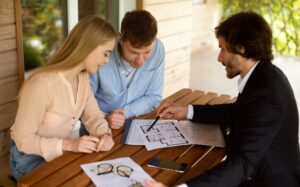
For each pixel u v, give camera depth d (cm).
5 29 223
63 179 134
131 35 172
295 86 499
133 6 333
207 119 187
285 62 607
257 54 140
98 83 202
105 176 136
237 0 658
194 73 571
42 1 276
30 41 277
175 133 175
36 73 160
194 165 149
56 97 161
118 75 201
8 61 230
